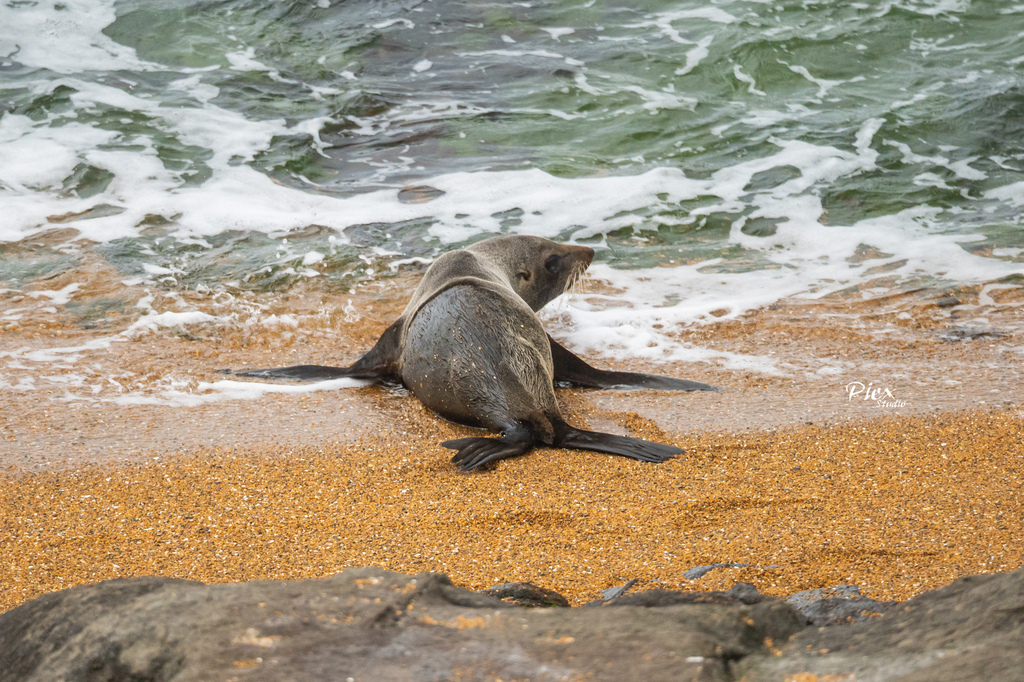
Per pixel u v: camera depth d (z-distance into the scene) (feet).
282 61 177.27
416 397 85.76
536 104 165.27
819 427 77.05
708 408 81.92
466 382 80.23
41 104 155.63
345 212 129.90
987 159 145.89
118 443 73.67
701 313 105.50
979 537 55.62
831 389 85.20
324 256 117.08
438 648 27.68
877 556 53.42
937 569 51.31
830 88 168.55
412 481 68.95
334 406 82.84
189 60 175.01
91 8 190.29
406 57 181.57
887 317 103.50
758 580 50.83
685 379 89.56
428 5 199.52
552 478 69.15
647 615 30.01
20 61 169.17
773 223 129.29
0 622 32.65
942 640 27.78
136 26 185.37
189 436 75.41
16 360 89.56
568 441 75.05
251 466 70.59
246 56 177.88
